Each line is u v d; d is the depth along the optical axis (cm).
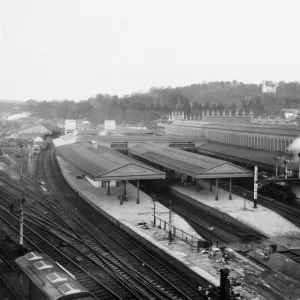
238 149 7988
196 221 4416
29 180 7219
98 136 9556
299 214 4672
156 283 2784
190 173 5391
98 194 5706
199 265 3020
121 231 4078
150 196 5622
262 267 3036
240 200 5334
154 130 14788
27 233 3938
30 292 2028
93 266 3084
